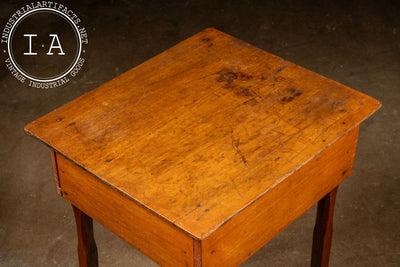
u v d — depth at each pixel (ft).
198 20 18.49
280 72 9.73
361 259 11.80
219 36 10.57
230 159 8.13
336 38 17.70
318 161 8.70
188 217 7.32
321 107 9.03
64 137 8.55
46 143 8.51
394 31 17.97
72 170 8.62
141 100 9.18
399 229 12.35
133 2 19.15
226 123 8.73
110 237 12.34
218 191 7.66
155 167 8.04
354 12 18.72
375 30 18.01
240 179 7.84
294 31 18.01
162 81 9.56
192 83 9.51
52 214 12.74
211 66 9.88
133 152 8.27
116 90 9.38
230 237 7.86
